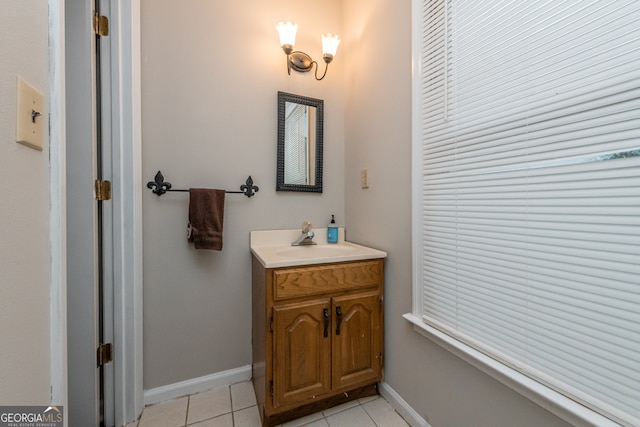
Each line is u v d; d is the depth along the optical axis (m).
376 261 1.44
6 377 0.47
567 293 0.75
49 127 0.62
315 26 1.83
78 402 1.18
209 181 1.56
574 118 0.73
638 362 0.63
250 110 1.65
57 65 0.63
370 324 1.42
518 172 0.86
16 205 0.50
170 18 1.46
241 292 1.63
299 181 1.78
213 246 1.44
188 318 1.51
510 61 0.88
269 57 1.70
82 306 1.18
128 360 1.32
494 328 0.93
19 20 0.51
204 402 1.44
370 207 1.63
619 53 0.65
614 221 0.66
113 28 1.27
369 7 1.62
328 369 1.32
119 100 1.28
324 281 1.31
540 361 0.80
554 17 0.77
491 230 0.94
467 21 1.02
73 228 1.16
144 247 1.41
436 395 1.16
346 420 1.31
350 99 1.85
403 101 1.35
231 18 1.60
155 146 1.44
